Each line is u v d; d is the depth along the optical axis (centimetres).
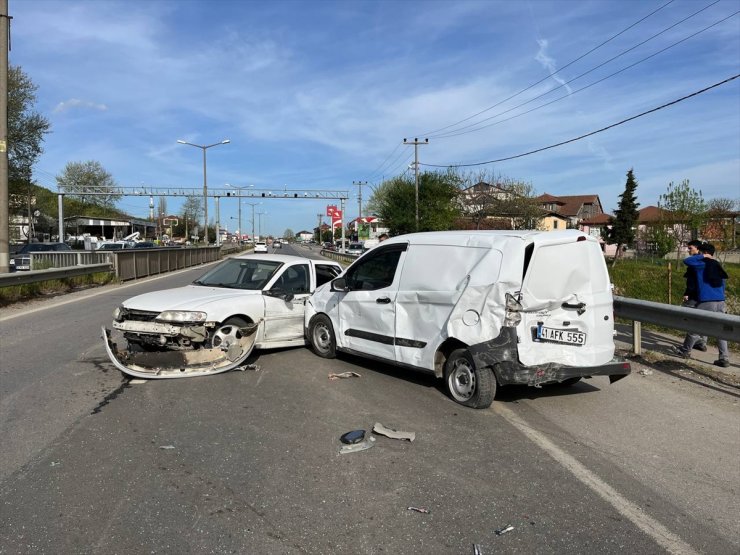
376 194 6538
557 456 434
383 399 575
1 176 1487
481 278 546
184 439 452
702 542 316
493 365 529
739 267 2525
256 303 729
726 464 427
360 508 345
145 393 580
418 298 608
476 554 297
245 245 9656
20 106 3850
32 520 323
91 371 668
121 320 668
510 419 521
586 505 356
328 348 756
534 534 319
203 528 317
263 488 369
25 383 613
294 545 302
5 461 405
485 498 362
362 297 688
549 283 544
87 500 348
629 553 302
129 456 416
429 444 454
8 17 1497
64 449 428
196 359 655
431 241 619
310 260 856
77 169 8194
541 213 4794
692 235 3491
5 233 1494
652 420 530
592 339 570
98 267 1889
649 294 1463
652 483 391
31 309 1233
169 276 2447
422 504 352
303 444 447
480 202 4709
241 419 504
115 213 9625
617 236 6419
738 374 709
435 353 587
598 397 607
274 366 714
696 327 697
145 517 328
